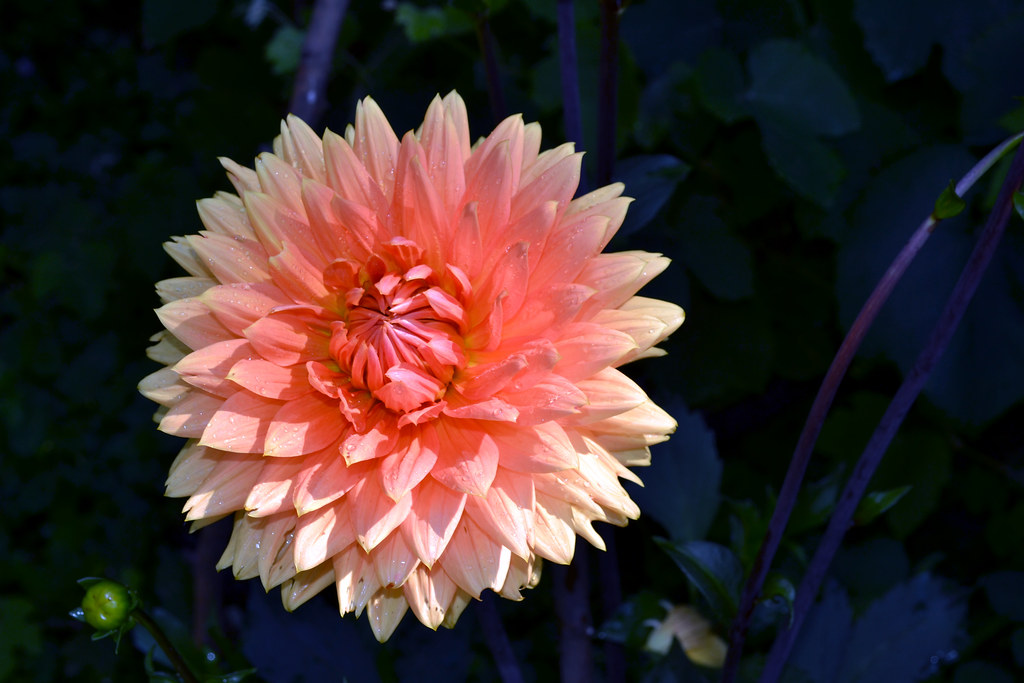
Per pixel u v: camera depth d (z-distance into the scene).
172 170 1.72
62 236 1.89
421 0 1.30
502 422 1.02
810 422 1.04
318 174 1.05
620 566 1.40
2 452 1.78
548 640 1.30
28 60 2.29
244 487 1.03
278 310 1.03
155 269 1.70
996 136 1.21
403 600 1.04
